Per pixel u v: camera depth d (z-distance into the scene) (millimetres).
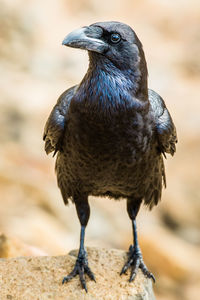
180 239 16469
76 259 7758
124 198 8266
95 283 7402
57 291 7227
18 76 23719
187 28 30188
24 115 20453
